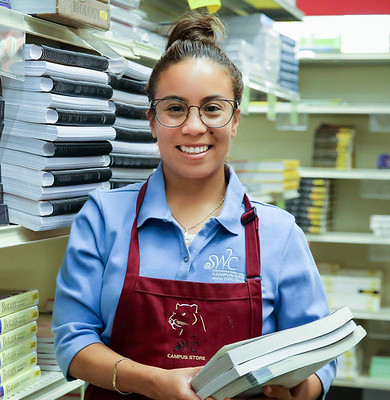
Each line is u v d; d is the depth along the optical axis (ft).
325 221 14.51
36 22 5.44
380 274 14.20
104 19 6.01
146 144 7.09
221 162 4.62
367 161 15.26
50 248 8.51
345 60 14.47
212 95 4.43
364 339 15.28
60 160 5.58
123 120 6.73
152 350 4.43
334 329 4.11
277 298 4.60
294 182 13.39
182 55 4.51
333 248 15.56
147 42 7.75
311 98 15.55
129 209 4.74
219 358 3.78
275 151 15.78
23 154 5.49
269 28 11.41
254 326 4.43
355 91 15.30
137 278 4.46
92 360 4.34
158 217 4.57
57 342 4.60
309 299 4.58
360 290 13.87
